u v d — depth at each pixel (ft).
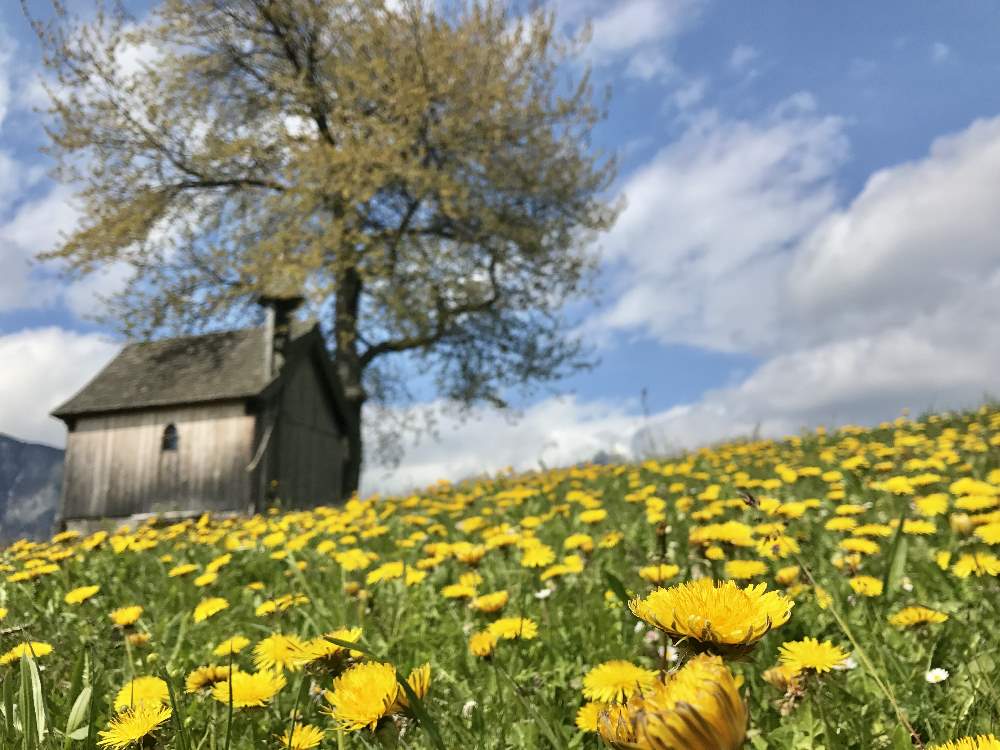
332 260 53.57
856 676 5.46
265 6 53.72
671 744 1.60
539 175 58.95
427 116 53.98
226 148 53.62
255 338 55.67
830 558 9.42
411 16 52.47
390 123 51.78
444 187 50.42
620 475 22.30
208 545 16.65
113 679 6.54
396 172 49.78
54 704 5.35
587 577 9.02
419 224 60.49
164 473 48.98
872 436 26.76
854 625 6.55
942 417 29.22
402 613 8.48
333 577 11.31
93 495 50.16
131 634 7.19
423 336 62.03
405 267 57.52
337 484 57.82
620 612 7.54
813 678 4.56
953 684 5.19
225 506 47.34
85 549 15.39
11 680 4.55
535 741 4.91
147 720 3.89
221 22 56.34
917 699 4.98
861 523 11.32
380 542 14.75
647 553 9.99
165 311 56.39
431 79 52.80
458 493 24.00
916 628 5.85
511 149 57.26
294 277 49.08
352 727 3.21
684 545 10.58
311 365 55.42
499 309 63.00
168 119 54.70
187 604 10.48
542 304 63.87
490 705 5.49
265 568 12.67
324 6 54.29
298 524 18.90
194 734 5.06
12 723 4.30
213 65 56.90
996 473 12.82
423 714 3.14
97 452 50.78
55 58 51.75
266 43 57.06
